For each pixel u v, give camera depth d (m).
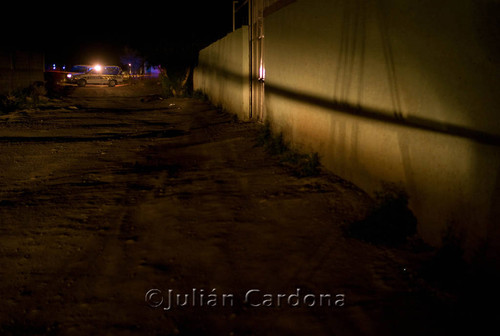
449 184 3.84
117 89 33.66
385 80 4.93
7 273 4.15
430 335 3.01
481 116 3.42
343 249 4.31
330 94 6.54
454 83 3.72
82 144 10.84
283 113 8.88
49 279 4.02
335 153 6.45
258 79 11.91
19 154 9.70
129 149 10.15
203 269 4.09
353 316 3.27
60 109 18.98
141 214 5.57
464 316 3.18
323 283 3.75
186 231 4.95
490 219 3.34
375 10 5.09
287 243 4.52
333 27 6.35
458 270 3.64
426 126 4.16
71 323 3.34
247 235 4.76
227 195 6.13
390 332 3.07
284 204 5.57
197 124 13.84
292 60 8.25
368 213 4.94
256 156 8.49
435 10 3.93
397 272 3.84
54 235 5.00
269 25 9.84
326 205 5.39
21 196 6.54
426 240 4.23
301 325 3.21
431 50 4.02
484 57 3.35
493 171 3.31
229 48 14.89
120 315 3.42
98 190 6.71
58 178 7.61
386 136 4.95
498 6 3.18
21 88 22.28
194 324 3.28
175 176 7.38
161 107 20.42
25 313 3.49
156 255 4.40
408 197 4.54
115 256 4.43
